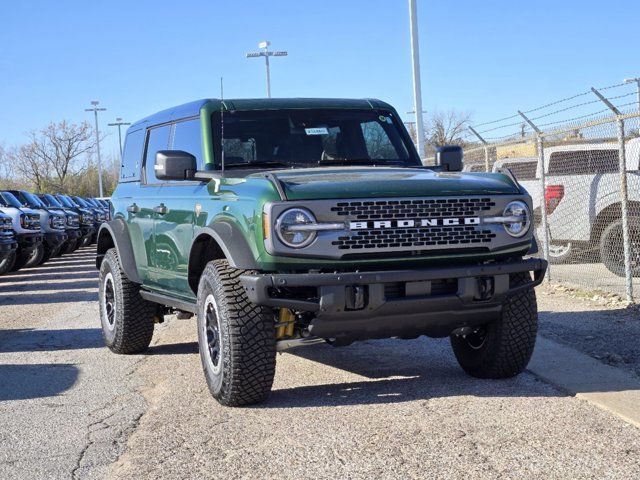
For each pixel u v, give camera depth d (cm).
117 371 738
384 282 537
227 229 574
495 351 611
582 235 1302
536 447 465
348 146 698
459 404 559
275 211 529
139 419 571
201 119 679
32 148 6788
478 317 575
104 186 7406
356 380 653
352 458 461
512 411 537
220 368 574
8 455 501
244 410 573
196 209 638
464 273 552
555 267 1368
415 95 2030
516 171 1502
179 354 806
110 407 607
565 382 602
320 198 535
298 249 530
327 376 673
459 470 435
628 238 956
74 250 2783
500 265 562
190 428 535
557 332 806
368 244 539
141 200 777
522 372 648
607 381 602
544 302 1015
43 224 2170
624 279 1183
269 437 508
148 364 763
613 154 1356
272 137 681
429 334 598
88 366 767
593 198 1284
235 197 578
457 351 658
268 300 532
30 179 6850
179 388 650
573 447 462
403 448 474
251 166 660
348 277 530
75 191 6925
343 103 725
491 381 625
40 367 771
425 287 549
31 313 1193
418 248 547
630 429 491
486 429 501
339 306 532
